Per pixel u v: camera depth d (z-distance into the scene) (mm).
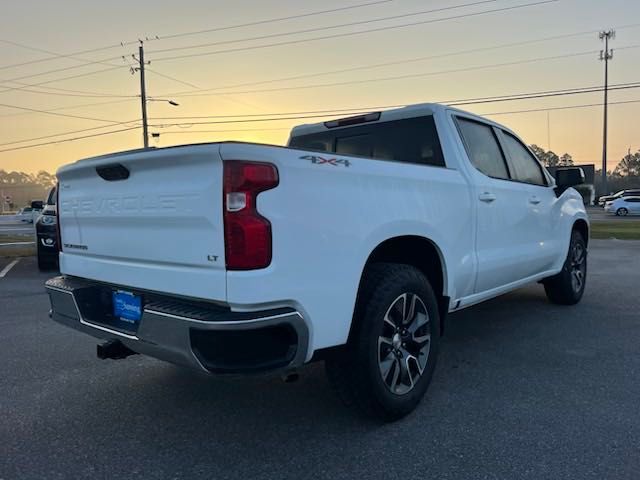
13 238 23469
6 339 5305
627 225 25656
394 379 3258
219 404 3633
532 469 2713
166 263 2820
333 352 2953
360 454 2902
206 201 2553
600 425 3193
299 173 2676
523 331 5320
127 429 3266
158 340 2703
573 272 6352
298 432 3188
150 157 2754
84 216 3432
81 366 4465
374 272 3238
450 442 3018
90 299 3404
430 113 4359
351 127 4930
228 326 2436
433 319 3520
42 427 3305
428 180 3637
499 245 4551
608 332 5254
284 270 2592
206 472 2754
